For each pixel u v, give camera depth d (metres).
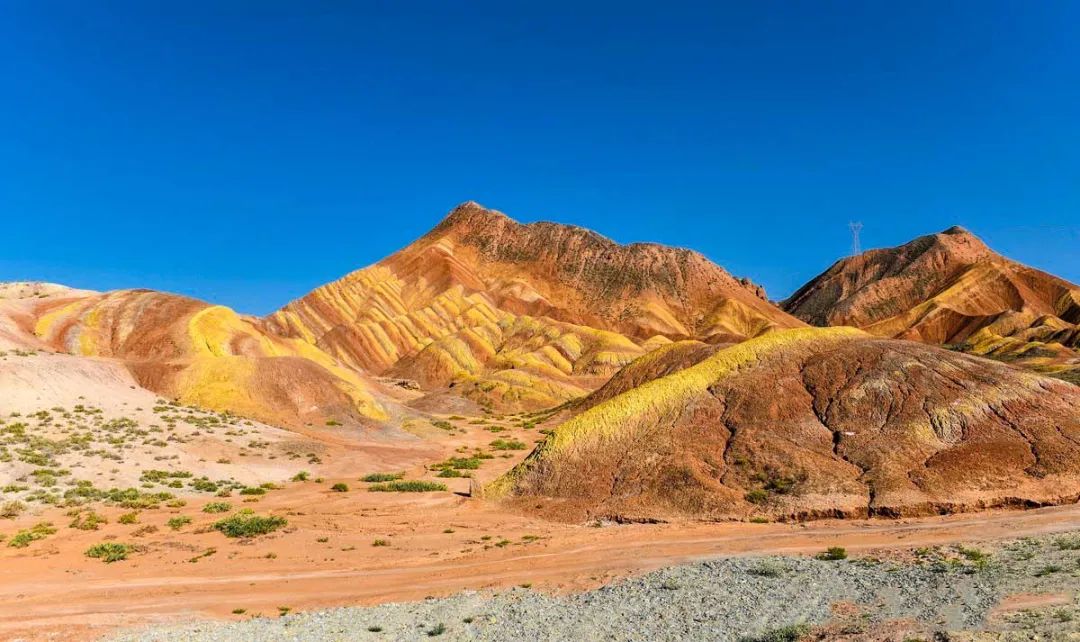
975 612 17.33
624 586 23.58
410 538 33.91
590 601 22.22
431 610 22.14
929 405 41.91
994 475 36.19
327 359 109.38
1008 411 41.06
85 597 24.94
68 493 39.69
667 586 23.00
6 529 33.94
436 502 41.88
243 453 53.00
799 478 37.19
